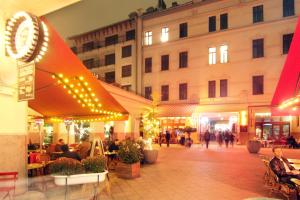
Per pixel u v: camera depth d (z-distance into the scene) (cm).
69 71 812
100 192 825
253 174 1188
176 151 2314
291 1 2866
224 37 3172
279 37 2894
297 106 1114
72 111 1183
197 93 3297
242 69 3061
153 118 1766
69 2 670
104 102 1054
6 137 629
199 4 3319
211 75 3228
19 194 642
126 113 1138
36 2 638
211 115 3188
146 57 3681
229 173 1213
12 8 619
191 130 3098
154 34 3641
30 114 1200
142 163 1511
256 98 2975
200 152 2219
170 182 1019
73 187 680
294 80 934
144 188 919
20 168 654
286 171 812
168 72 3500
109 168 1273
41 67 784
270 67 2923
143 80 3672
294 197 798
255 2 3020
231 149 2502
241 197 812
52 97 1020
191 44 3372
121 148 1130
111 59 4009
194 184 984
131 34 3922
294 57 776
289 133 2816
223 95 3152
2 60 605
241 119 3030
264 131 2927
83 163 616
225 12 3188
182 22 3450
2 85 614
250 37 3034
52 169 594
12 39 547
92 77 850
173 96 3444
